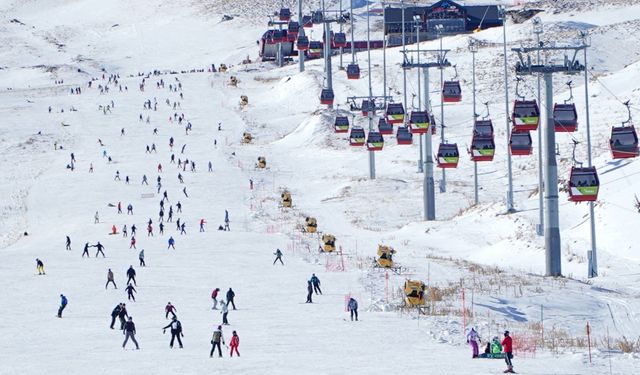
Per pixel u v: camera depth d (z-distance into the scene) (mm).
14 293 169500
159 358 111312
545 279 171250
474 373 95312
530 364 101188
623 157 184875
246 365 104688
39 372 103688
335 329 128625
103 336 129625
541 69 177750
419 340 119625
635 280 173375
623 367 99188
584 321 140125
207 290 168250
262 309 148250
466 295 154375
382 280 173750
